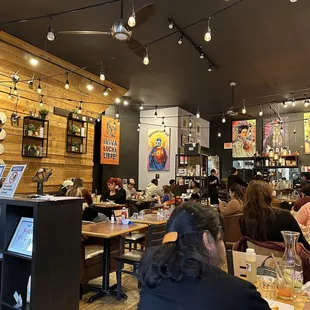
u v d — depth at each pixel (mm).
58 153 6379
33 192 5742
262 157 11062
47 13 4297
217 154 12227
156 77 6973
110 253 3818
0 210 2391
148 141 10336
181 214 1068
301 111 10578
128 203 7715
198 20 4414
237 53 5586
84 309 3270
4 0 3992
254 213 2361
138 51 4121
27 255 2156
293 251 1569
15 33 5004
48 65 5973
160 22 4496
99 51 5598
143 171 10359
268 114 11047
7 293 2287
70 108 6715
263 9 4117
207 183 8570
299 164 10562
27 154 5613
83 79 6910
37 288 2092
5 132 5250
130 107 9883
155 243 3676
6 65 5266
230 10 4160
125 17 4340
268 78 6938
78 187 4898
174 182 8750
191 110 10375
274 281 1525
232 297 853
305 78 6914
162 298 908
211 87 7664
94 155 8375
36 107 5883
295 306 1354
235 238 4566
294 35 4859
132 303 3441
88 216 4492
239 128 11891
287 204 6801
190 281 904
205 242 1011
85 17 4398
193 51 5500
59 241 2281
